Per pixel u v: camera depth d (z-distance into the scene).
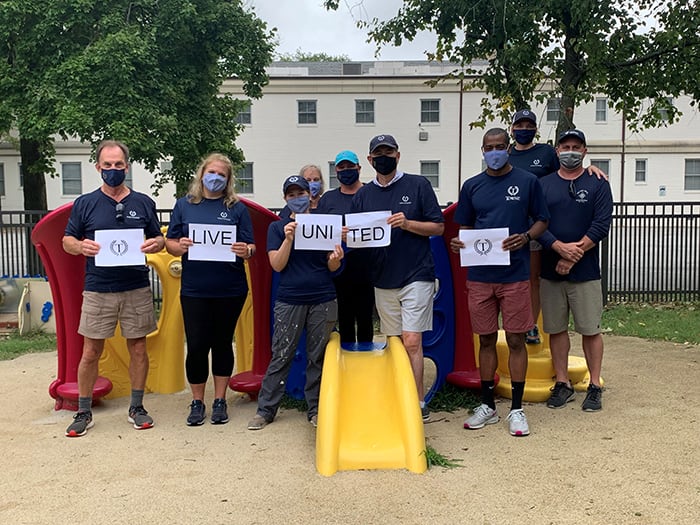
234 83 25.83
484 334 4.54
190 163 14.02
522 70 10.02
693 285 11.48
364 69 28.97
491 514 3.18
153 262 5.72
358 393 4.24
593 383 5.02
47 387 6.16
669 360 6.74
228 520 3.18
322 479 3.65
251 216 5.19
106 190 4.58
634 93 11.09
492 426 4.62
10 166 29.84
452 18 10.20
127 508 3.35
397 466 3.78
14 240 10.77
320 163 26.94
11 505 3.41
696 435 4.32
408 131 26.89
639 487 3.48
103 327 4.60
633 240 11.74
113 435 4.59
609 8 9.00
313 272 4.55
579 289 4.91
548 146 5.28
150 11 13.27
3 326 9.54
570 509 3.23
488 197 4.41
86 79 11.82
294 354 4.73
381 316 4.65
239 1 14.34
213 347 4.83
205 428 4.73
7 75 12.45
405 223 4.31
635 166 27.95
